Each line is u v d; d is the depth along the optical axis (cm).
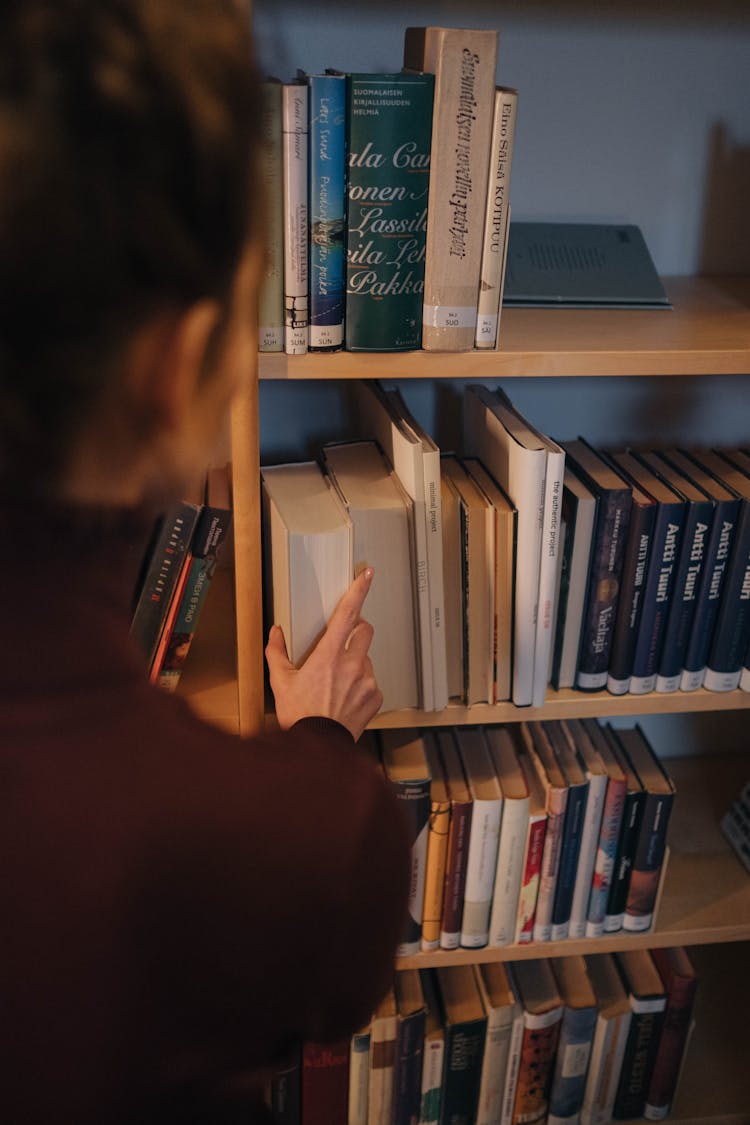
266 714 122
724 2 125
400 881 55
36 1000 45
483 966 151
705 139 133
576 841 133
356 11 121
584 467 122
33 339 39
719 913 145
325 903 50
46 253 38
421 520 107
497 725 147
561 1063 149
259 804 49
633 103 130
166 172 40
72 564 46
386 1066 143
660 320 119
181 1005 48
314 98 90
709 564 119
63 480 43
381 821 53
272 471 118
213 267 42
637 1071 152
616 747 140
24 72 38
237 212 42
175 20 41
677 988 145
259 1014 51
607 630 121
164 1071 49
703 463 130
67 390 41
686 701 126
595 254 131
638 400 146
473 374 104
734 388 146
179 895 46
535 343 107
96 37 39
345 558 105
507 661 119
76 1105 47
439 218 95
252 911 48
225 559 148
